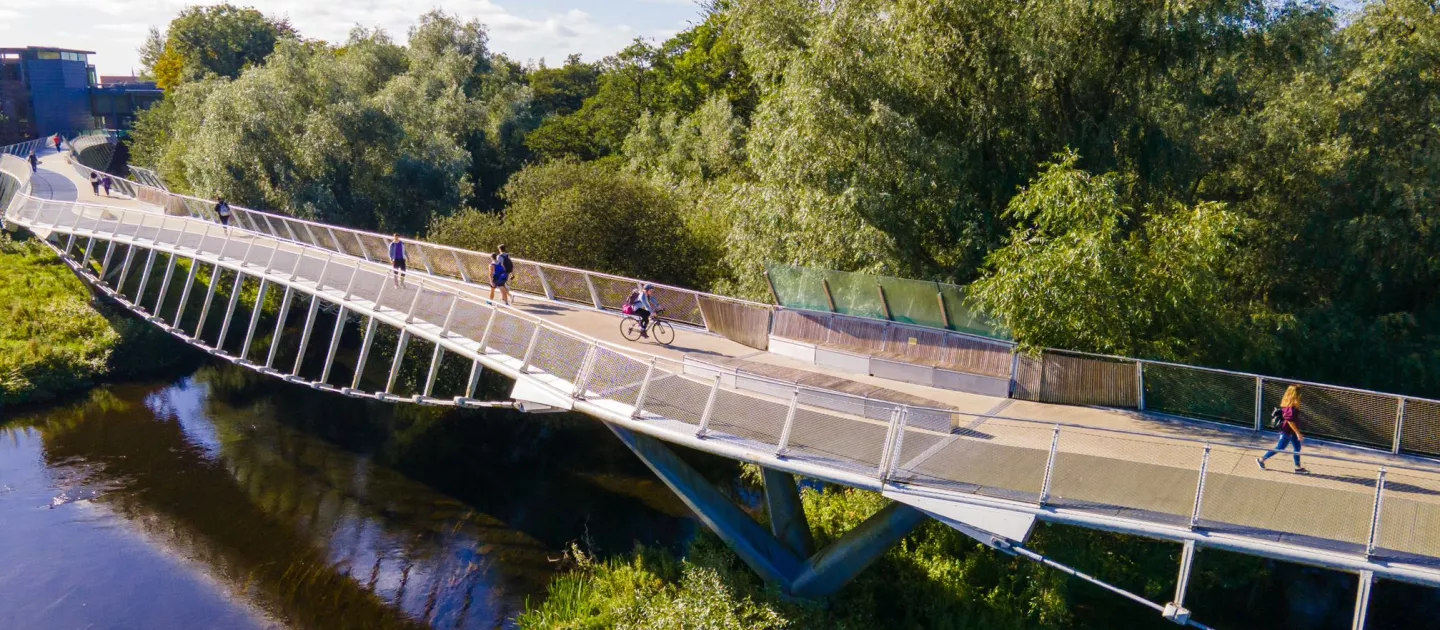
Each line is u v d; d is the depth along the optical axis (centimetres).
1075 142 2156
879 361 1956
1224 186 2612
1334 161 2470
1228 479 1205
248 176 4341
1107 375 1733
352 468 2797
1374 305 2542
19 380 3309
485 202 6316
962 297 1912
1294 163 2533
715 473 2686
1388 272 2464
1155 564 1892
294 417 3262
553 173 3422
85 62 10581
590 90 9969
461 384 3131
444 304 2172
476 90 7531
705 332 2358
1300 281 2570
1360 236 2353
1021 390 1802
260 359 3916
